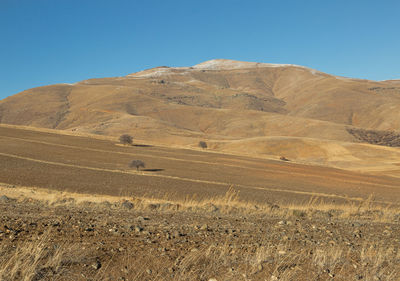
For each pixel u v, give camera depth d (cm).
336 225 874
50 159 7175
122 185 4362
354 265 484
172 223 758
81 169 6072
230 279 409
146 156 8850
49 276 385
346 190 5284
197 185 4925
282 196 4062
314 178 6706
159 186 4528
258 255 483
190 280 401
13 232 548
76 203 1406
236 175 6650
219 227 734
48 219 702
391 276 452
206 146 12581
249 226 777
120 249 491
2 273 371
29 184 3859
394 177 7712
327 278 431
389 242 677
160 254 481
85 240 536
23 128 12088
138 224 711
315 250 558
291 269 448
